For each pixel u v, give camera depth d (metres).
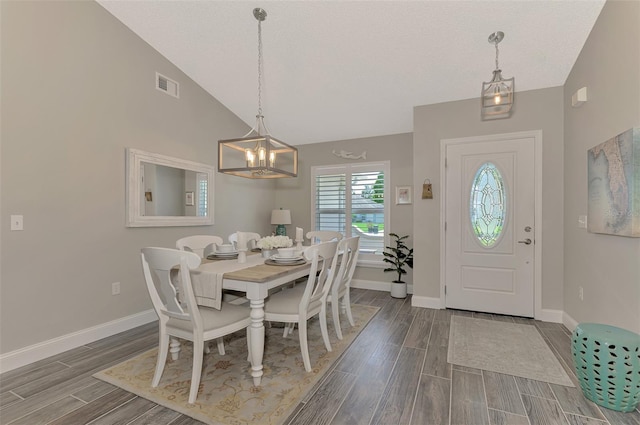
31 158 2.37
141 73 3.20
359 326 3.15
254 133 4.80
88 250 2.76
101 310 2.86
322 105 4.16
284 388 2.00
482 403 1.86
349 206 5.01
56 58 2.52
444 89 3.54
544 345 2.68
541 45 2.79
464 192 3.64
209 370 2.25
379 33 2.88
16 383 2.07
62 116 2.56
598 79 2.41
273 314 2.27
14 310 2.29
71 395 1.93
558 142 3.25
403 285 4.25
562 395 1.94
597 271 2.45
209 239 3.10
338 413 1.76
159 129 3.39
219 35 3.13
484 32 2.73
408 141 4.65
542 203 3.31
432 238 3.78
